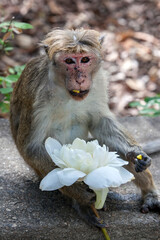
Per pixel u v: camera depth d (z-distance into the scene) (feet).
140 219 16.26
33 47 35.81
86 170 14.05
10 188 17.65
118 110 31.14
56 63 15.72
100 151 14.08
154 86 33.06
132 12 40.47
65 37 15.65
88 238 15.98
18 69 24.81
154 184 17.70
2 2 39.81
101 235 15.97
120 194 17.81
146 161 15.52
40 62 17.39
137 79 33.50
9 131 22.30
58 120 17.34
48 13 39.45
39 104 16.65
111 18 39.60
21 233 15.42
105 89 17.70
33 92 16.92
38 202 16.84
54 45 15.64
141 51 35.96
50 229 15.61
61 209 16.51
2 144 20.99
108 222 16.01
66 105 16.85
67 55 15.39
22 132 17.44
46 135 17.21
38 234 15.57
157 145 20.84
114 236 16.12
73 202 16.55
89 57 15.57
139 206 17.13
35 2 40.16
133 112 30.94
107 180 13.64
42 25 37.99
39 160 16.58
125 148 17.60
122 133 17.97
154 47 36.52
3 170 18.97
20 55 35.01
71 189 15.75
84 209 15.98
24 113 17.40
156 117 24.57
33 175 18.70
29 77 17.52
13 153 20.31
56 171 14.55
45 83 16.60
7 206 16.44
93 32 15.98
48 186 14.19
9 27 24.18
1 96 29.12
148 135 22.76
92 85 16.48
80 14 39.83
